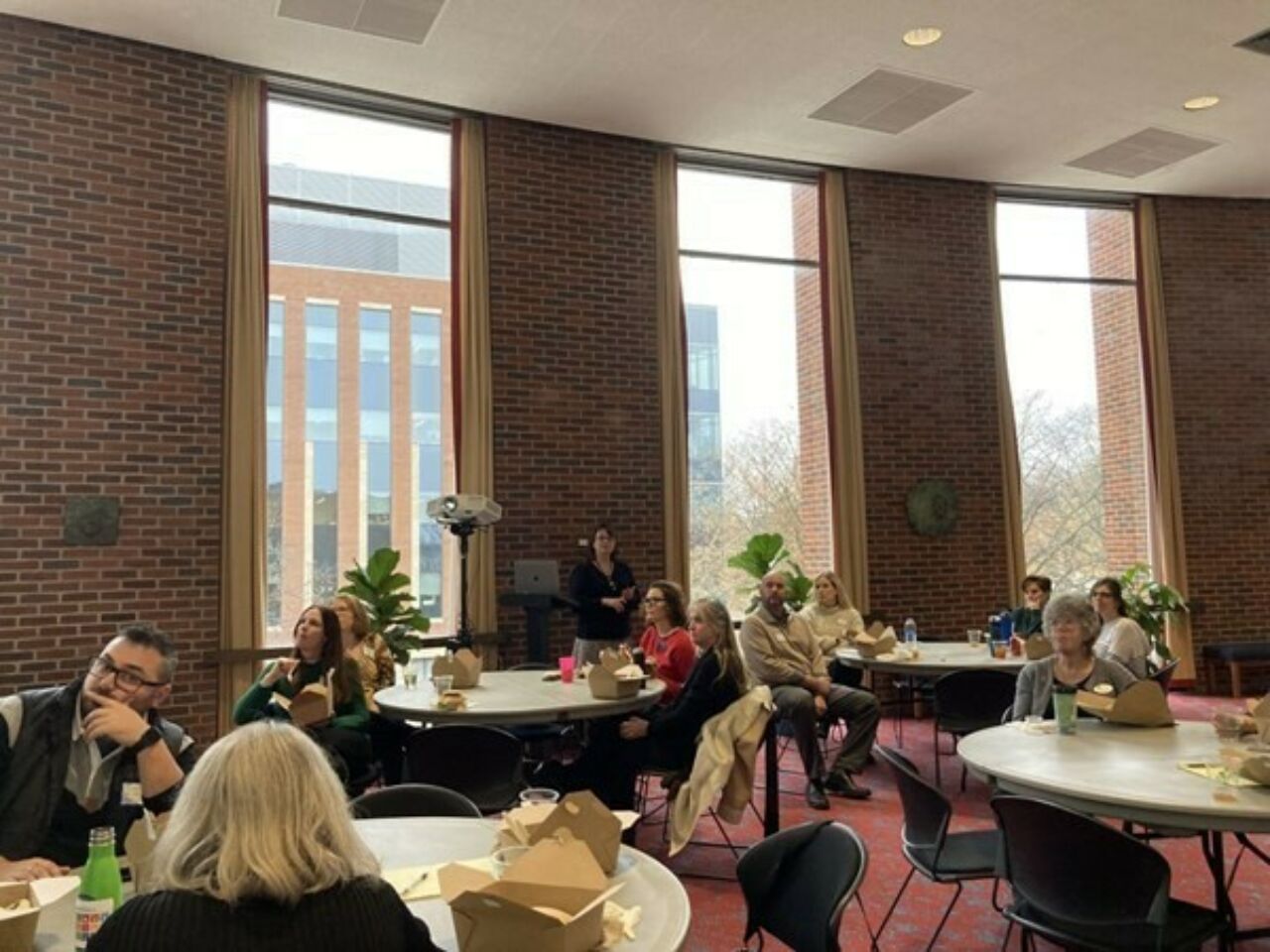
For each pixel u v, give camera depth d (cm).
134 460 483
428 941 121
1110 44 519
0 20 470
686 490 634
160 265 498
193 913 105
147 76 502
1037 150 666
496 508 518
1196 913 206
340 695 355
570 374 606
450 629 577
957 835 265
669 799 345
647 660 437
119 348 485
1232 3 480
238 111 526
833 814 413
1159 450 743
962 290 722
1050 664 313
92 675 193
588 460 607
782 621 466
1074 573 740
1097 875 189
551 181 612
